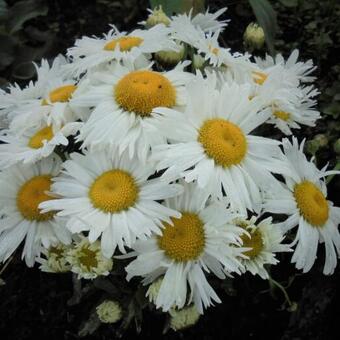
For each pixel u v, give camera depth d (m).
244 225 0.21
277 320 0.29
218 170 0.21
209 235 0.20
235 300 0.30
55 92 0.25
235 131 0.21
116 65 0.24
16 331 0.30
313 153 0.30
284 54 0.43
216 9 0.46
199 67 0.26
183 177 0.21
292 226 0.22
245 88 0.21
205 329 0.29
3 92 0.27
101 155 0.21
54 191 0.21
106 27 0.47
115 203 0.20
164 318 0.28
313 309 0.29
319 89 0.40
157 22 0.29
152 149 0.20
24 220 0.23
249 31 0.30
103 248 0.20
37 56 0.43
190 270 0.21
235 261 0.20
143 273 0.20
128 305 0.24
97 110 0.22
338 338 0.29
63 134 0.22
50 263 0.22
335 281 0.30
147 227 0.20
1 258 0.22
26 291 0.31
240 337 0.29
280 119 0.25
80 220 0.20
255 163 0.21
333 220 0.24
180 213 0.20
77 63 0.25
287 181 0.23
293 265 0.31
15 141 0.23
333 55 0.42
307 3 0.45
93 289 0.26
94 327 0.25
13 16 0.44
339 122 0.36
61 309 0.30
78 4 0.49
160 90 0.22
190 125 0.21
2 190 0.23
